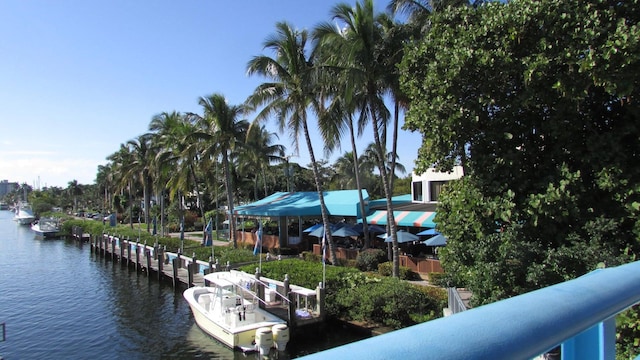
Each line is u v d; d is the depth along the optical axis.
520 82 6.61
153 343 18.14
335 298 17.44
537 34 6.35
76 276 34.16
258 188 60.25
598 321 1.21
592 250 5.76
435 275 20.39
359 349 0.78
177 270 27.48
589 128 6.43
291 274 19.48
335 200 32.16
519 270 6.30
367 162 53.03
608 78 5.50
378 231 29.41
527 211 6.40
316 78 21.16
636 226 5.92
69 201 131.00
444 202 7.87
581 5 6.07
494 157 6.92
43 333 20.20
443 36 7.43
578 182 6.17
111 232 47.06
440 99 6.93
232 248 31.05
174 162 42.62
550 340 1.02
